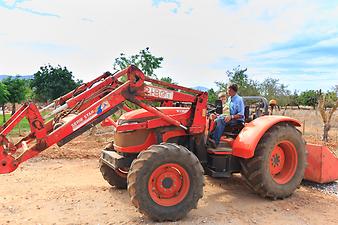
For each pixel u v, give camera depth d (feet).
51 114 16.83
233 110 20.33
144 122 18.15
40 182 22.22
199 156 19.51
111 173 20.56
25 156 15.43
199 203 18.72
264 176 18.86
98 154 30.25
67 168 26.07
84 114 16.19
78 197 19.30
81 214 16.85
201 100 19.08
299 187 21.49
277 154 20.01
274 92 73.92
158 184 16.12
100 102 16.49
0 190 20.34
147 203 15.65
